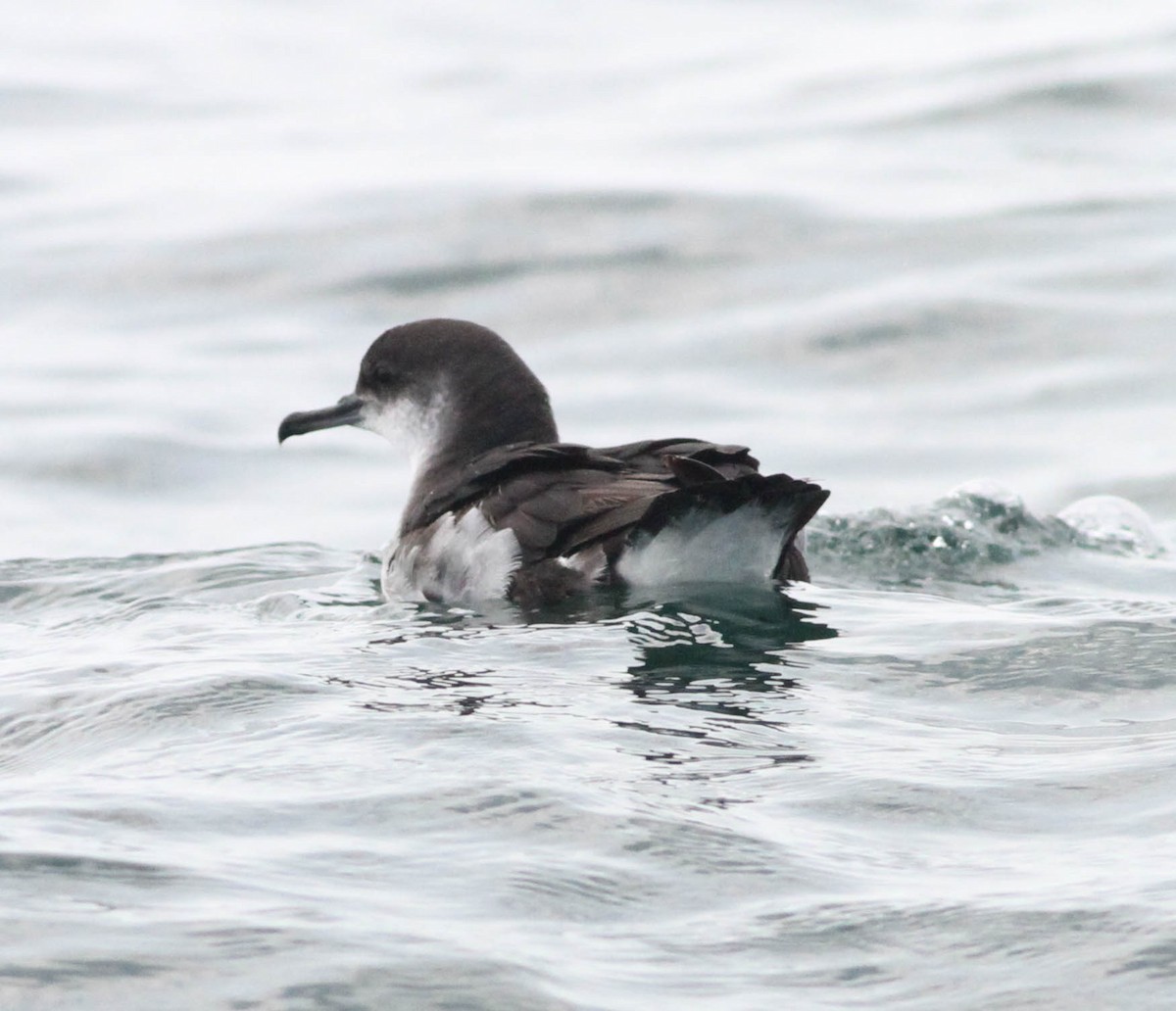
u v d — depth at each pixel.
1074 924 6.32
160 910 6.33
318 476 22.02
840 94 33.69
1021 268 25.66
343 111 37.22
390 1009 5.65
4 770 8.76
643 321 25.33
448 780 7.86
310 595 13.80
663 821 7.36
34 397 23.70
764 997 5.84
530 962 6.00
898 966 6.07
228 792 7.80
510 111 35.75
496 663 10.43
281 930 6.17
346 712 9.17
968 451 21.28
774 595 12.01
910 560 15.26
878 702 9.55
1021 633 10.96
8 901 6.39
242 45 44.38
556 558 12.22
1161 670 10.05
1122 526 16.67
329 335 25.50
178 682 9.97
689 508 11.59
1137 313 24.22
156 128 36.53
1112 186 28.02
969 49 35.16
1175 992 5.80
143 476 21.61
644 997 5.80
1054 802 7.69
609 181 29.42
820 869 6.92
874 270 26.00
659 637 10.98
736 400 22.98
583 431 22.11
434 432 14.64
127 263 28.14
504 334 25.25
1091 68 32.69
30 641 12.59
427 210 28.95
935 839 7.29
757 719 9.09
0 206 31.31
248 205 30.20
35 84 40.16
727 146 31.31
